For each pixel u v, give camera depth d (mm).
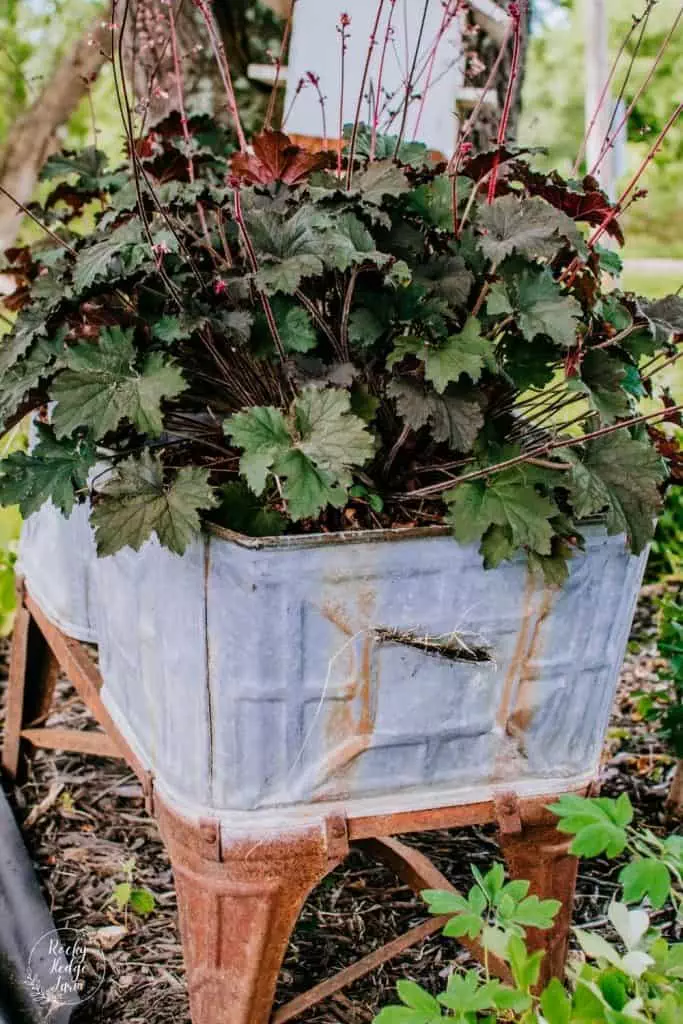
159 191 1474
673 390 3107
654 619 2777
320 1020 1449
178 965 1569
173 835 1258
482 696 1241
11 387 1329
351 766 1227
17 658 1961
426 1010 896
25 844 1856
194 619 1146
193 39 2439
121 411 1206
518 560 1191
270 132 1353
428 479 1406
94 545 1542
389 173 1340
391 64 1925
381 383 1415
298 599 1121
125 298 1576
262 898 1232
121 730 1441
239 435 1151
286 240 1277
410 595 1163
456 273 1331
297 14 1945
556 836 1327
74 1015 1459
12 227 3854
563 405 1465
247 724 1170
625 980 919
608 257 1514
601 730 1341
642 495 1215
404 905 1716
